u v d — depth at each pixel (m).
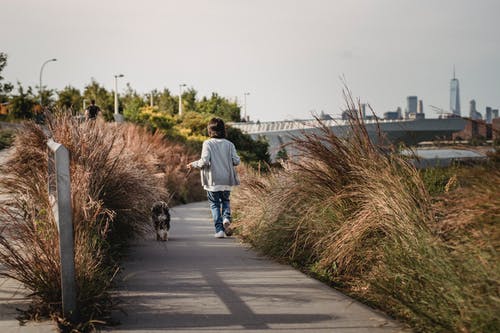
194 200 21.31
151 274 5.84
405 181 5.09
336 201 5.92
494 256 3.45
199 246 7.97
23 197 5.83
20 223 4.81
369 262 5.32
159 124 39.41
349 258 5.40
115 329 3.93
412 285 4.21
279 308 4.47
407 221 4.61
